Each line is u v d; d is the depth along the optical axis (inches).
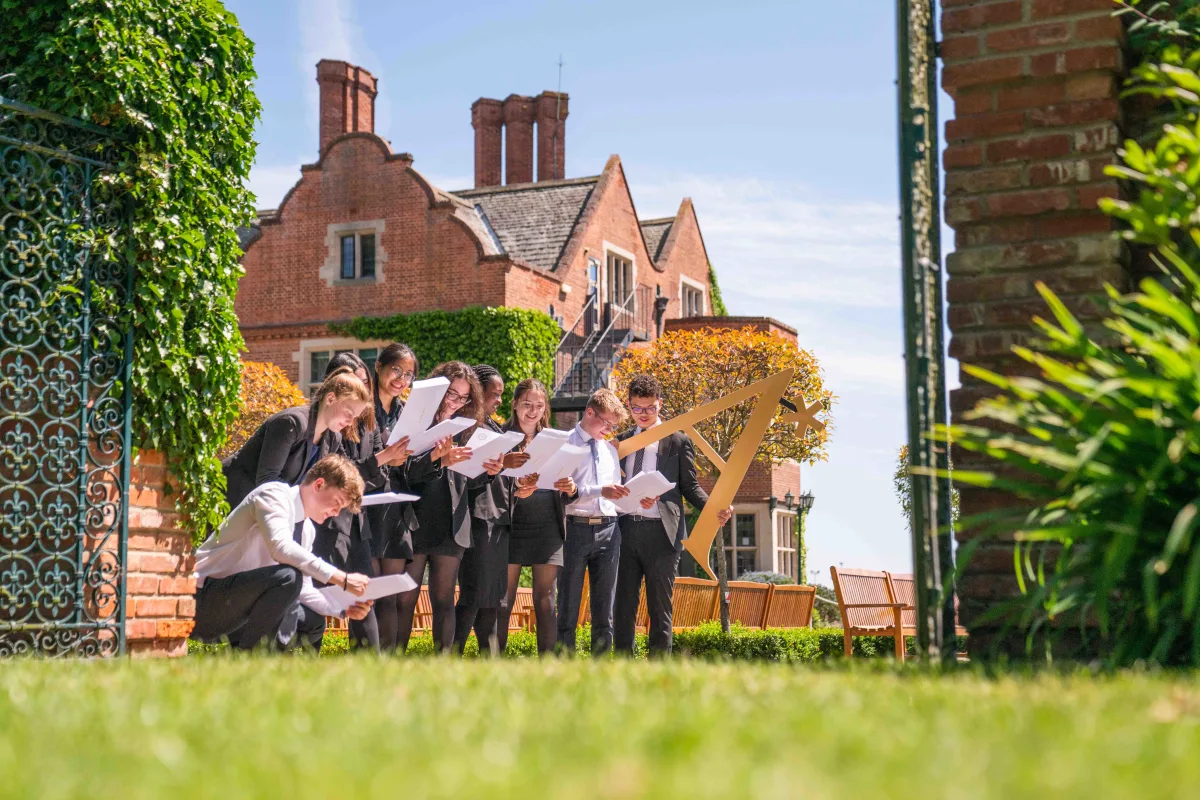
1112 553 146.7
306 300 1098.1
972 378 203.6
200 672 142.6
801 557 1334.9
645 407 318.3
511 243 1176.8
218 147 302.7
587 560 306.7
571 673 140.1
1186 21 201.6
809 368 908.0
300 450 254.5
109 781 73.9
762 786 67.1
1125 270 202.5
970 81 206.8
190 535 291.6
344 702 109.3
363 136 1091.9
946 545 197.2
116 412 275.3
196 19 298.0
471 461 276.4
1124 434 153.0
